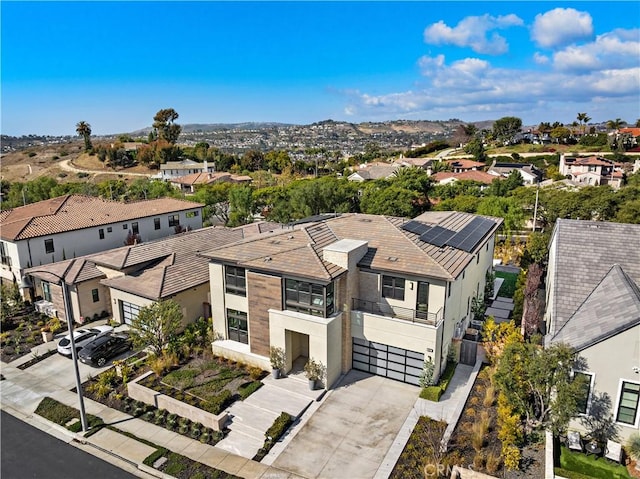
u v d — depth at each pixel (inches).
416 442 724.0
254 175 4566.9
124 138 6333.7
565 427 674.8
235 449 725.3
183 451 723.4
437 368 874.1
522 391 708.7
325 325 844.6
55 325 1190.3
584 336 700.7
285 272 874.8
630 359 652.7
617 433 680.4
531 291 1115.3
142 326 975.6
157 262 1306.6
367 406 827.4
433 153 5935.0
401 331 874.1
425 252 923.4
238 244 1027.9
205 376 919.7
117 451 728.3
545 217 2089.1
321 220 1230.3
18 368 1006.4
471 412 782.5
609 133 5487.2
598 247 920.3
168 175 4722.0
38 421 817.5
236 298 991.6
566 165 3831.2
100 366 1006.4
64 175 4800.7
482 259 1221.7
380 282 921.5
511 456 641.6
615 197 1895.9
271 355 913.5
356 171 4345.5
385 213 2252.7
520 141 5964.6
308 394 860.0
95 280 1263.5
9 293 1304.1
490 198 2171.5
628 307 701.9
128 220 1754.4
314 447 724.7
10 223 1518.2
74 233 1561.3
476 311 1160.8
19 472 690.2
